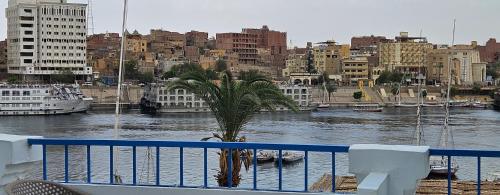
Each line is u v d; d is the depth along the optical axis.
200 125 118.62
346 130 108.44
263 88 25.83
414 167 7.03
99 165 57.31
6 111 147.75
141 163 56.38
